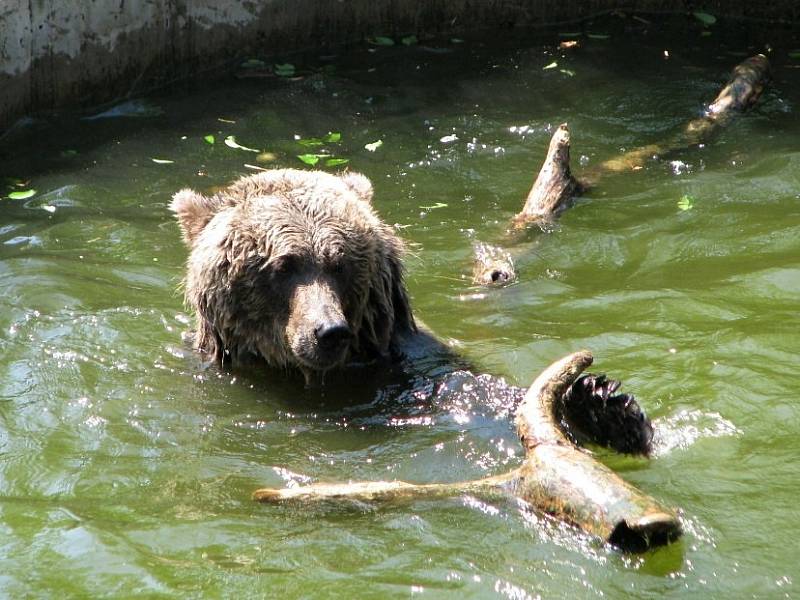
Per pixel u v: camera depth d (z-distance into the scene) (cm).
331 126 1720
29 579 754
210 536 806
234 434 980
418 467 919
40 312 1176
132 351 1119
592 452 911
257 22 1934
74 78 1738
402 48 2017
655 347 1083
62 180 1530
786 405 960
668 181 1511
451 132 1703
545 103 1795
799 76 1862
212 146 1647
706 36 2064
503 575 748
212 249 1066
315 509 837
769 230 1349
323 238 1032
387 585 741
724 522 799
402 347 1116
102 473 905
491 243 1376
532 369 1069
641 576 742
